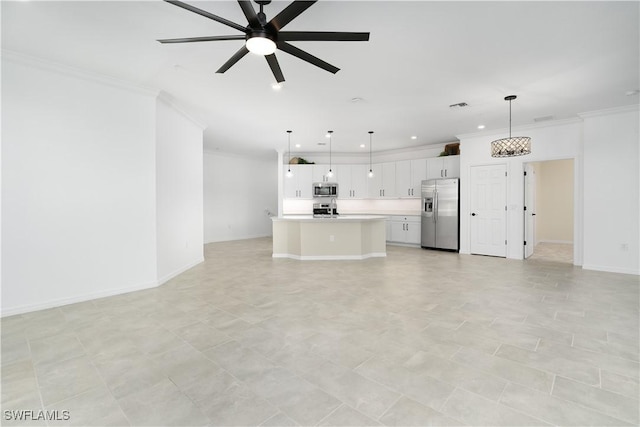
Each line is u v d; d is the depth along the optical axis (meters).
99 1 2.26
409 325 2.79
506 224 6.09
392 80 3.70
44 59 3.14
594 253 5.02
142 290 3.91
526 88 3.95
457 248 6.86
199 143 5.59
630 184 4.71
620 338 2.50
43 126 3.21
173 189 4.61
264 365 2.12
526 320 2.88
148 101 3.96
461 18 2.47
